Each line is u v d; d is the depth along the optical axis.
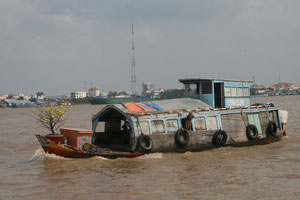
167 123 15.19
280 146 17.44
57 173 12.70
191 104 17.27
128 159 14.42
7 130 33.09
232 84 18.83
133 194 10.10
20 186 11.38
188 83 18.78
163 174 12.21
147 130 14.68
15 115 73.88
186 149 15.39
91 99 168.88
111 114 16.59
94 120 15.84
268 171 12.36
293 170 12.41
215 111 16.50
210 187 10.59
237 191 10.14
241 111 17.33
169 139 15.00
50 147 14.60
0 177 12.65
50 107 16.05
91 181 11.58
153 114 15.05
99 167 13.34
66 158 14.71
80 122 41.22
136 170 12.80
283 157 14.71
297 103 74.56
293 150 16.28
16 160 16.02
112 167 13.30
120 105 15.52
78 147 14.51
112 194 10.15
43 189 10.92
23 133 29.42
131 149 14.65
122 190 10.51
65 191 10.61
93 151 14.54
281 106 62.34
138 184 11.08
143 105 16.09
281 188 10.33
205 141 15.84
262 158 14.59
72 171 12.90
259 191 10.09
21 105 186.25
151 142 14.58
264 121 18.38
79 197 9.98
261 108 18.39
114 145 15.93
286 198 9.45
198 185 10.83
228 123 16.78
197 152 15.80
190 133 15.44
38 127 35.62
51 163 14.19
